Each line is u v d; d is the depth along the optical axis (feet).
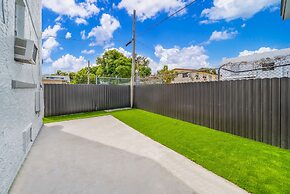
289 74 21.56
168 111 22.97
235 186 6.79
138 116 23.80
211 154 10.06
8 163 6.53
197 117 18.02
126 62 85.05
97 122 20.13
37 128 14.56
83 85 27.35
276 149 10.73
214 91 15.94
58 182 7.02
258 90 12.25
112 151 10.68
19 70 8.80
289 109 10.49
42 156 9.80
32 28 13.08
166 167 8.46
